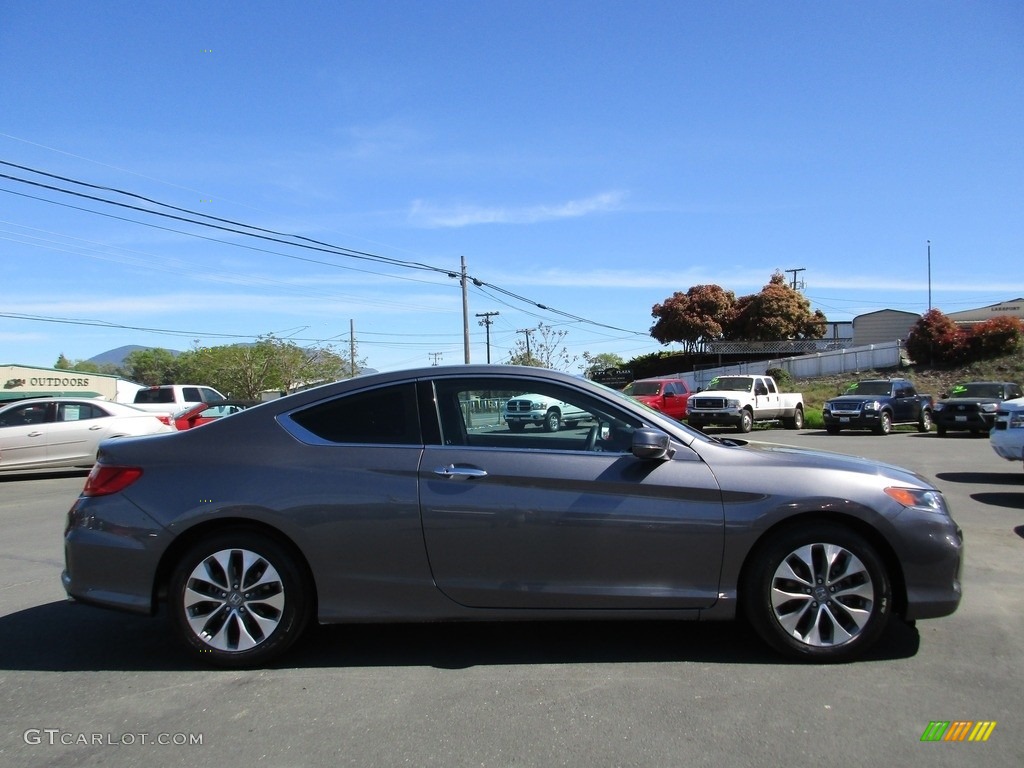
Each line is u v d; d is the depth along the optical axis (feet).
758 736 11.35
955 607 14.07
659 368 184.34
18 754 11.09
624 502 13.93
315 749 11.13
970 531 26.02
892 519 13.87
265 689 13.25
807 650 13.94
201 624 13.98
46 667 14.42
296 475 14.12
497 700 12.66
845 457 15.44
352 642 15.53
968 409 74.33
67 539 14.42
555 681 13.42
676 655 14.58
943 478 40.47
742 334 176.86
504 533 13.89
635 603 13.92
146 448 14.66
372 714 12.22
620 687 13.12
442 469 14.06
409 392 14.85
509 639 15.61
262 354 189.06
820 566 13.98
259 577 14.05
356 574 13.97
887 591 13.93
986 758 10.75
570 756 10.82
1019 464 47.47
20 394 133.49
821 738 11.28
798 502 13.84
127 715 12.32
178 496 14.08
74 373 147.54
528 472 14.01
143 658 14.83
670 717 11.98
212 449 14.48
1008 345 128.36
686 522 13.88
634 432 14.21
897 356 141.28
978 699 12.59
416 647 15.21
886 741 11.20
